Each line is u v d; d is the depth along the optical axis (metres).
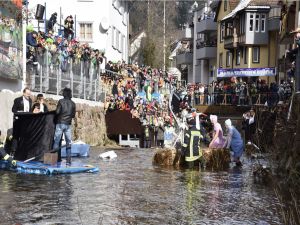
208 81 72.81
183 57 82.62
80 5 42.09
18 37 21.06
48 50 24.66
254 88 39.34
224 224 9.24
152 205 10.65
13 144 15.66
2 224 8.71
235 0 62.12
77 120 27.47
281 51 49.31
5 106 20.19
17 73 20.86
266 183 13.88
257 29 55.81
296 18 32.12
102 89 33.06
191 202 11.10
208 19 69.31
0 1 19.17
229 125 18.58
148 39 82.31
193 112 17.67
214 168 17.36
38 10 25.81
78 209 9.97
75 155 20.33
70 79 27.69
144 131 33.03
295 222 8.85
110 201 10.89
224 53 64.19
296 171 11.84
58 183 12.82
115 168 16.53
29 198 10.86
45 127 15.38
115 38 46.81
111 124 32.31
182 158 17.91
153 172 15.84
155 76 46.03
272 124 18.83
